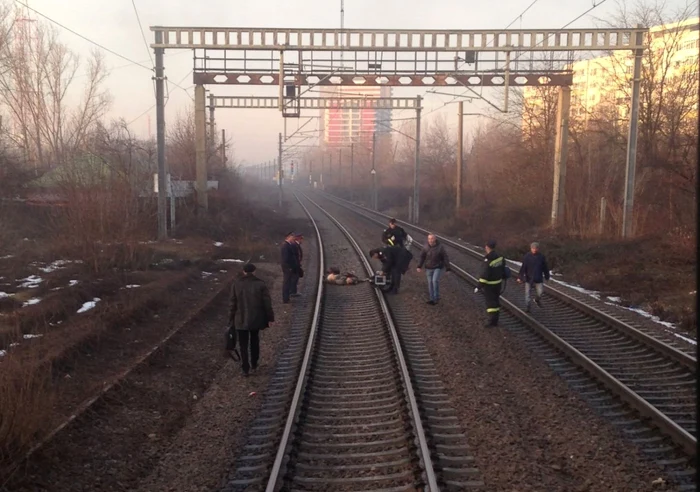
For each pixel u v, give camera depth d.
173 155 42.75
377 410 7.59
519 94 36.91
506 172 36.69
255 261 22.44
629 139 21.20
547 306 13.85
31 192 22.27
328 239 30.09
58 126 44.66
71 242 15.27
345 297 15.53
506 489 5.46
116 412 7.46
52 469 5.86
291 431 6.75
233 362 10.02
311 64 22.69
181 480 5.94
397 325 12.12
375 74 22.75
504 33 19.83
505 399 7.85
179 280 15.81
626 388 7.66
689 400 7.80
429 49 19.69
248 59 22.92
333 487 5.60
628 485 5.53
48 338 9.60
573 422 7.03
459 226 36.59
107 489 5.72
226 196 33.28
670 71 32.50
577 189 27.31
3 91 39.69
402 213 50.03
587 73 45.75
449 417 7.23
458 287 16.52
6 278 13.99
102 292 13.54
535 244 13.10
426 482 5.45
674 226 21.27
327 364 9.68
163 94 21.44
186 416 7.71
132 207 16.84
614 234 23.36
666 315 12.80
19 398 5.87
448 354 9.96
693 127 25.48
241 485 5.68
